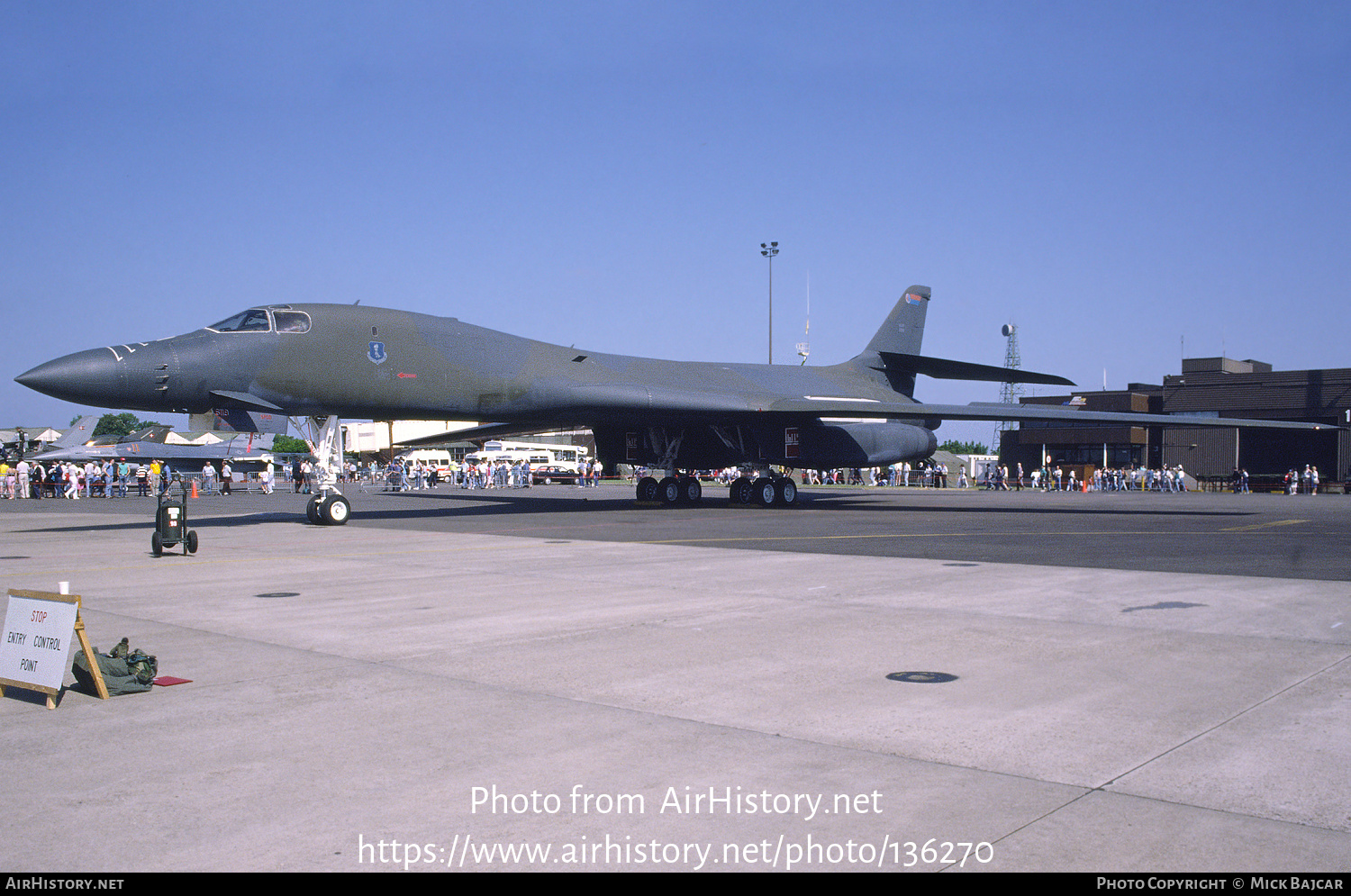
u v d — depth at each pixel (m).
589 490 47.84
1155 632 7.36
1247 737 4.66
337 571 11.55
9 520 23.45
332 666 6.27
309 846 3.48
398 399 19.25
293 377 17.88
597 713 5.13
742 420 23.92
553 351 22.39
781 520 21.03
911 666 6.21
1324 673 6.00
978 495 39.78
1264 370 63.56
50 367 15.56
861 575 10.98
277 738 4.73
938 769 4.22
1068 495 41.06
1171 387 60.91
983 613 8.27
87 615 8.38
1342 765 4.26
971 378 27.61
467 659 6.47
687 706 5.27
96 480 42.53
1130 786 4.00
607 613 8.31
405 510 25.52
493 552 13.78
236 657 6.56
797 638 7.15
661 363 25.14
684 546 14.66
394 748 4.54
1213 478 56.75
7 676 5.63
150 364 16.33
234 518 22.61
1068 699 5.38
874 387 29.16
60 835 3.57
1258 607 8.57
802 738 4.69
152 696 5.54
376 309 19.30
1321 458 55.78
